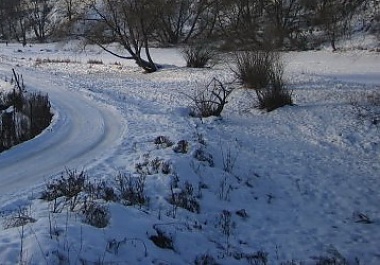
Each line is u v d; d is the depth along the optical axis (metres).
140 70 34.03
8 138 16.88
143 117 18.38
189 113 19.22
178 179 10.56
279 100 18.34
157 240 7.54
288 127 16.44
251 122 17.66
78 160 12.97
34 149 14.24
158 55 42.75
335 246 8.62
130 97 22.94
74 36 39.44
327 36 39.94
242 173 12.14
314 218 9.98
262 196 11.05
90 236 6.77
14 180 11.41
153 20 33.38
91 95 23.23
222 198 10.51
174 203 9.61
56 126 17.27
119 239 6.97
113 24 34.03
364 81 22.73
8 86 27.39
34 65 39.16
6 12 89.44
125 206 8.53
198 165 11.54
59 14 79.12
